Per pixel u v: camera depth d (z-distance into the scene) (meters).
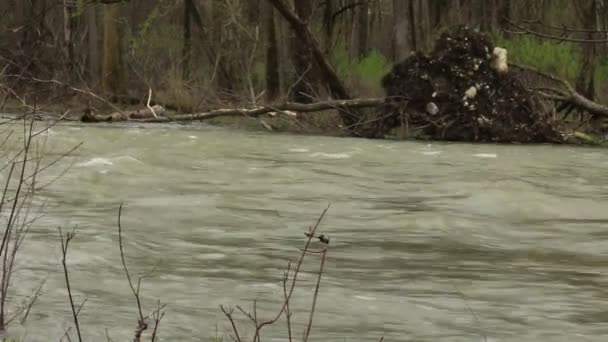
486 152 19.09
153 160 14.90
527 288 7.16
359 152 18.22
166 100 31.48
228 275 7.35
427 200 11.68
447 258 8.27
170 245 8.46
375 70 31.31
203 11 42.00
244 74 35.59
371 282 7.24
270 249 8.44
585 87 27.56
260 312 6.30
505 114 23.12
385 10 52.72
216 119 28.70
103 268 7.41
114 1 28.75
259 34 37.38
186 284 7.00
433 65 23.61
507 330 6.03
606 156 18.94
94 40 41.00
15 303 6.32
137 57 38.91
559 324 6.17
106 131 21.64
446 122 23.09
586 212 11.03
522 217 10.63
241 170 14.21
